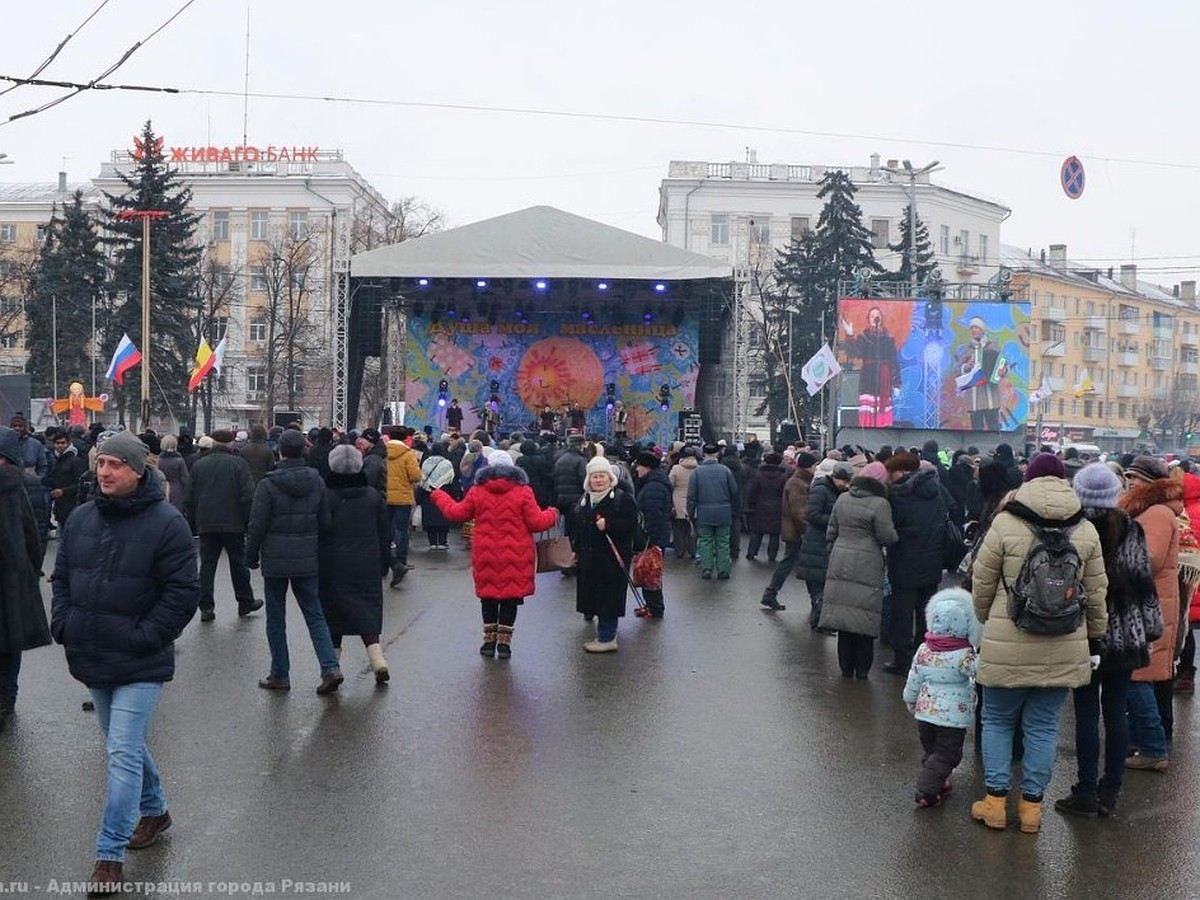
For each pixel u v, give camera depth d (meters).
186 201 45.19
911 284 33.06
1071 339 75.19
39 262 54.25
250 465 15.46
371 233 58.06
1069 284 74.50
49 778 6.56
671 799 6.41
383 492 14.52
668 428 32.53
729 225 67.25
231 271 61.28
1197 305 87.25
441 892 5.10
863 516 9.43
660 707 8.47
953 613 6.34
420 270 28.45
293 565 8.52
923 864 5.55
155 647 5.25
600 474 10.49
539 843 5.71
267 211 65.25
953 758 6.36
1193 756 7.57
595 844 5.71
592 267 28.62
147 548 5.28
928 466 9.95
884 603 10.12
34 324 49.41
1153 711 7.20
